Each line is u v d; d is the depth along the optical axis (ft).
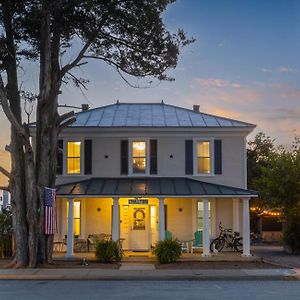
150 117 98.17
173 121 95.71
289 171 97.91
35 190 74.33
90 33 75.31
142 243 93.40
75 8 72.84
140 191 84.89
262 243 136.15
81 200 93.25
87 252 89.10
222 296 47.88
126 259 80.23
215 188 87.30
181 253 81.46
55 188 81.92
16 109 75.87
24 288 54.44
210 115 99.40
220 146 93.20
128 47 77.05
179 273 65.77
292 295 48.62
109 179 92.63
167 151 93.56
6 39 74.33
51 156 76.95
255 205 124.88
